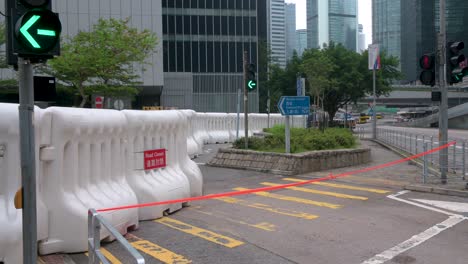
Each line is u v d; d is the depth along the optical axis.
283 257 6.84
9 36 4.84
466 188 12.31
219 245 7.46
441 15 13.25
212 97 59.19
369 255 6.91
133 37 28.92
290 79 54.38
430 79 13.48
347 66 50.50
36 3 4.84
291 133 20.72
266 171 16.31
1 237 5.82
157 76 46.62
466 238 7.82
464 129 68.12
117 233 3.84
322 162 17.00
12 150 6.15
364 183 13.99
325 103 52.56
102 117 7.77
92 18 44.59
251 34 60.88
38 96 12.06
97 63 25.92
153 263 6.56
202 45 59.34
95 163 7.66
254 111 59.72
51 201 6.77
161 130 9.93
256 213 9.88
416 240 7.71
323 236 7.99
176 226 8.69
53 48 4.91
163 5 58.16
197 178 11.31
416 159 20.08
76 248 6.82
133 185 8.98
